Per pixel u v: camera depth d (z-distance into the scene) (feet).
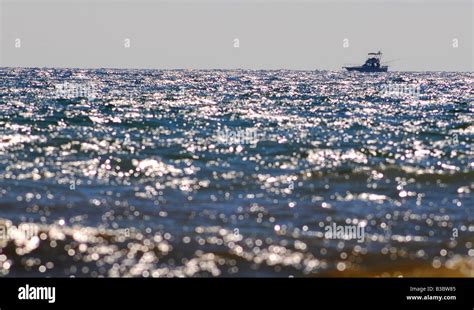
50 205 246.68
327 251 205.98
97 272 186.19
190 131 495.00
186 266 191.83
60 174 304.91
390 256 204.03
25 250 198.49
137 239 210.59
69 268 188.03
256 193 277.85
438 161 368.68
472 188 295.28
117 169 322.34
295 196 273.75
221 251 202.80
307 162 356.18
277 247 207.72
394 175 318.24
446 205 264.11
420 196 278.87
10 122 519.60
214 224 229.66
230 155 374.22
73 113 622.54
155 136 456.86
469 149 423.23
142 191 275.39
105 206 248.32
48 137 428.97
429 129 543.39
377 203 265.54
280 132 500.33
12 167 316.40
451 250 210.38
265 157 370.53
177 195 270.05
